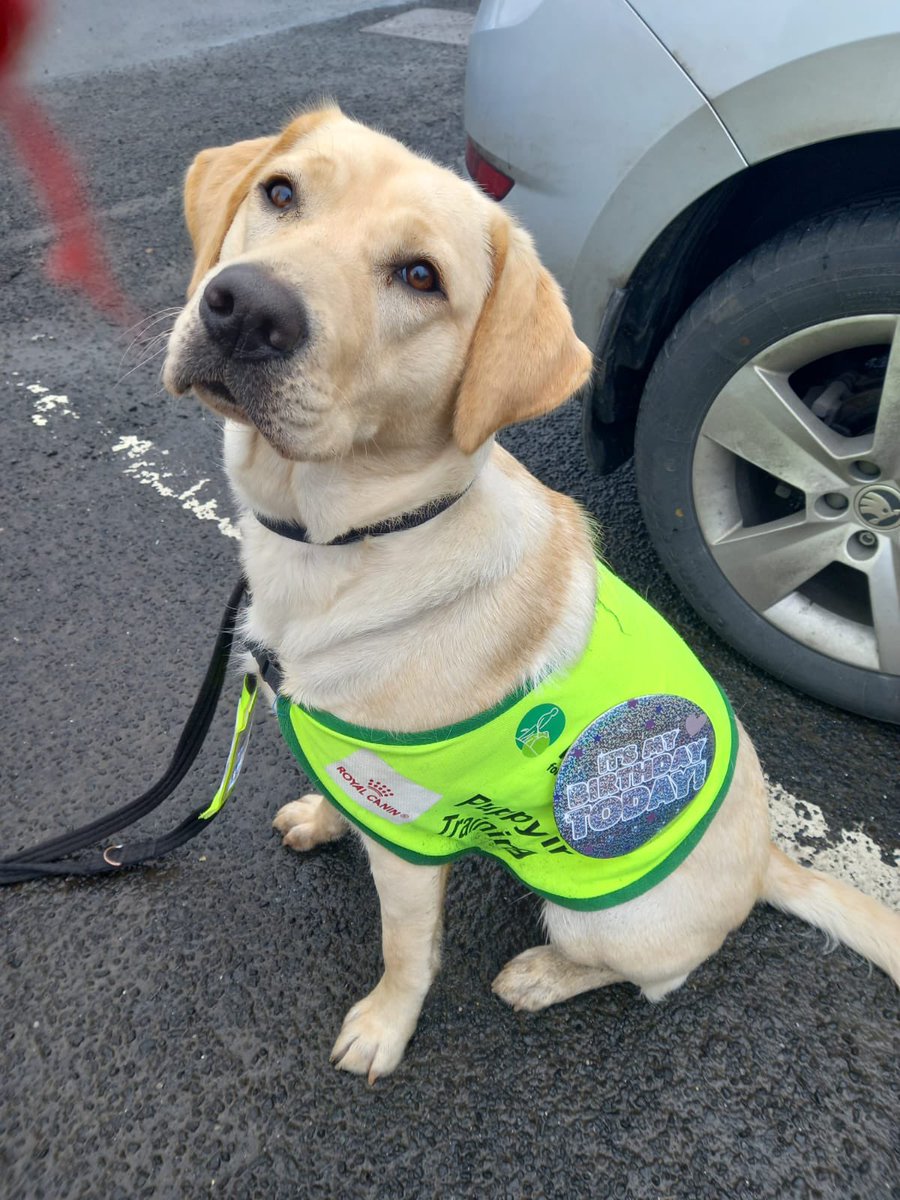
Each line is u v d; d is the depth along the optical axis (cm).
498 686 80
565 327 80
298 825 110
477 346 78
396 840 84
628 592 95
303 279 71
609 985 104
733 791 94
